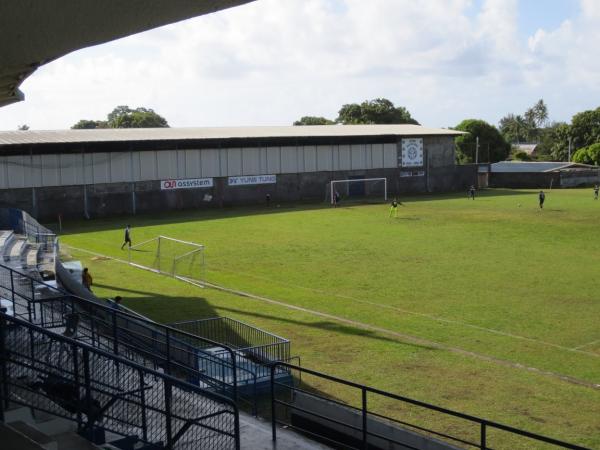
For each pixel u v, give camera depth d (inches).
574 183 3905.0
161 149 2805.1
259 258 1620.3
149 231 2181.3
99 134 2810.0
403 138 3506.4
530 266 1455.5
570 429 610.2
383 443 510.6
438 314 1056.2
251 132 3221.0
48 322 659.4
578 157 4997.5
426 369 787.4
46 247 1457.9
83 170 2610.7
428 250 1694.1
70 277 1118.4
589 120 5885.8
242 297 1208.8
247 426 457.7
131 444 381.4
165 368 567.8
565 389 715.4
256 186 3078.2
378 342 903.1
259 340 896.9
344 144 3326.8
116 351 569.9
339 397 696.4
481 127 5708.7
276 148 3125.0
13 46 312.7
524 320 1009.5
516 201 3006.9
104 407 386.3
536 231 2015.3
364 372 779.4
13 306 680.4
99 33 287.1
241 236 2014.0
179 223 2386.8
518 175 3907.5
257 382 689.0
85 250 1806.1
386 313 1068.5
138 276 1432.1
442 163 3659.0
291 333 956.0
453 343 893.2
